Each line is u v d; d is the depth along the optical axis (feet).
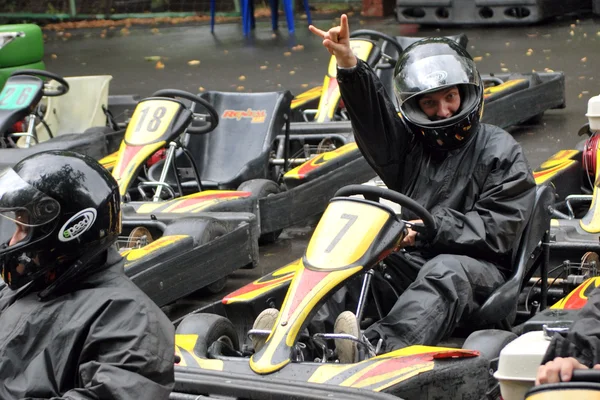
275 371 11.89
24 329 8.63
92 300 8.65
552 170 20.24
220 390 11.57
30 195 8.80
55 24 56.54
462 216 14.21
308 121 28.32
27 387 8.41
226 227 19.11
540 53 38.09
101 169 9.27
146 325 8.45
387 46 30.09
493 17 43.60
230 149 24.70
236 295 14.80
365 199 14.37
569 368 8.05
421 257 14.70
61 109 29.27
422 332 13.25
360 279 14.71
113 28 54.39
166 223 19.01
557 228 17.69
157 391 8.27
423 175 14.90
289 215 21.99
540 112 28.73
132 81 38.91
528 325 13.34
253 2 49.90
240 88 36.22
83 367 8.30
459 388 12.19
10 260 8.93
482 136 14.78
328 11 53.47
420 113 14.67
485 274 13.97
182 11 56.39
